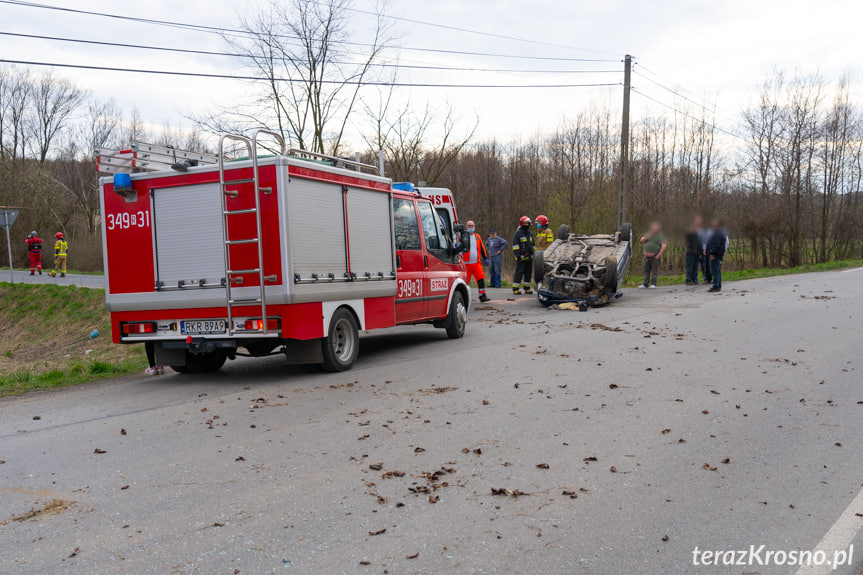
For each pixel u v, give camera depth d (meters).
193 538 3.76
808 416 6.20
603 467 4.86
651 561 3.46
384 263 9.78
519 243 19.56
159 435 5.94
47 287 26.09
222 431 6.00
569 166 38.66
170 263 8.36
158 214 8.38
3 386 8.95
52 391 8.48
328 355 8.57
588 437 5.58
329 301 8.57
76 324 22.30
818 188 39.56
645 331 11.62
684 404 6.66
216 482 4.66
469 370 8.61
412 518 3.99
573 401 6.84
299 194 8.03
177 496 4.42
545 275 16.38
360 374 8.62
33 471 5.01
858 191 40.78
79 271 39.19
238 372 9.44
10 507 4.30
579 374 8.18
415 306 10.63
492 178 50.84
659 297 17.69
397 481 4.61
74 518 4.09
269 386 8.09
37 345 21.16
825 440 5.48
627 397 6.98
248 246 7.95
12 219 27.98
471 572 3.34
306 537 3.75
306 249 8.13
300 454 5.26
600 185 34.62
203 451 5.40
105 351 17.44
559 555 3.52
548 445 5.38
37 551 3.64
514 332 12.12
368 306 9.43
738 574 3.34
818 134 38.50
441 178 41.97
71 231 45.91
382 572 3.34
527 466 4.88
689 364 8.68
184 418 6.55
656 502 4.21
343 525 3.90
